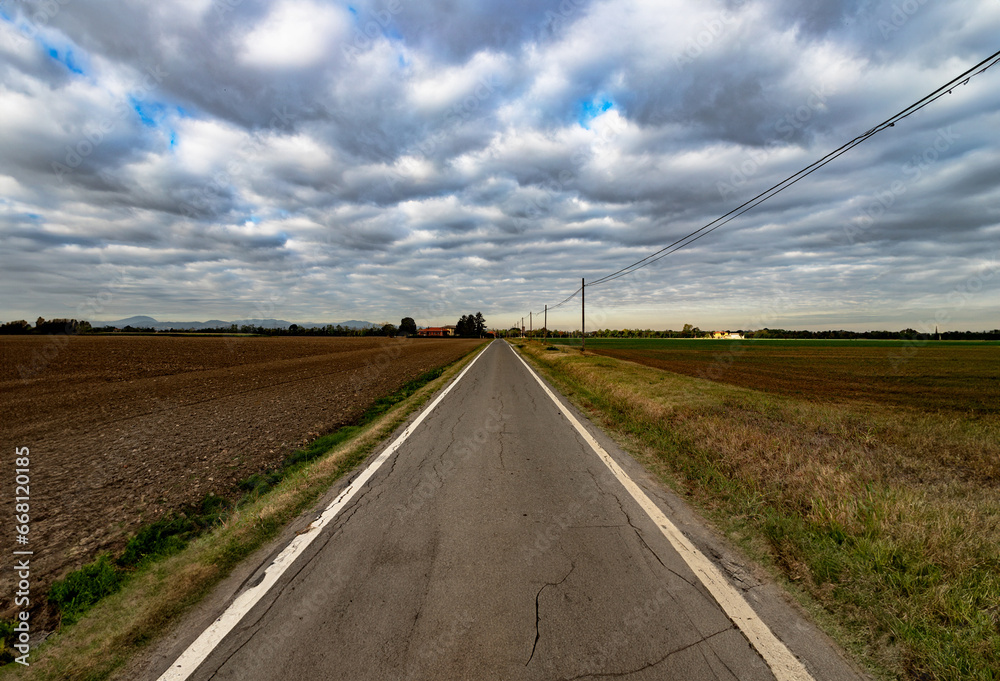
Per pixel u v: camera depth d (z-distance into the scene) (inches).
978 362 1246.3
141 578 126.0
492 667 85.0
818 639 90.9
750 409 342.3
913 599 100.1
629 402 382.9
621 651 88.4
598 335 4798.2
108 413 430.6
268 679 84.2
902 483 170.7
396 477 207.3
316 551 134.9
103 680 87.0
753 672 82.6
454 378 676.1
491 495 180.9
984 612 94.0
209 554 135.9
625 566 121.5
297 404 458.6
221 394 550.0
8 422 392.8
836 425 285.7
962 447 231.8
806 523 142.6
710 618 98.3
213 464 252.4
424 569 122.3
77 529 168.2
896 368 1023.6
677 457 225.8
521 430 305.0
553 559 126.1
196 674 86.7
